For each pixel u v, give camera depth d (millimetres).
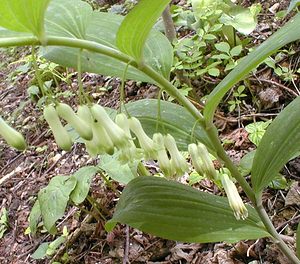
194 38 330
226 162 156
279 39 123
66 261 283
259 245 227
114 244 275
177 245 253
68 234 300
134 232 273
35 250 308
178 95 143
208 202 162
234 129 297
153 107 168
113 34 154
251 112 297
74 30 143
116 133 127
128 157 130
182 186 164
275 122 161
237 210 142
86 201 309
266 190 251
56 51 149
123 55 131
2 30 131
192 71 333
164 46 156
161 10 117
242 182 160
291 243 220
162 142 139
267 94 294
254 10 320
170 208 157
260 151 160
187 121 164
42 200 257
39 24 115
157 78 138
